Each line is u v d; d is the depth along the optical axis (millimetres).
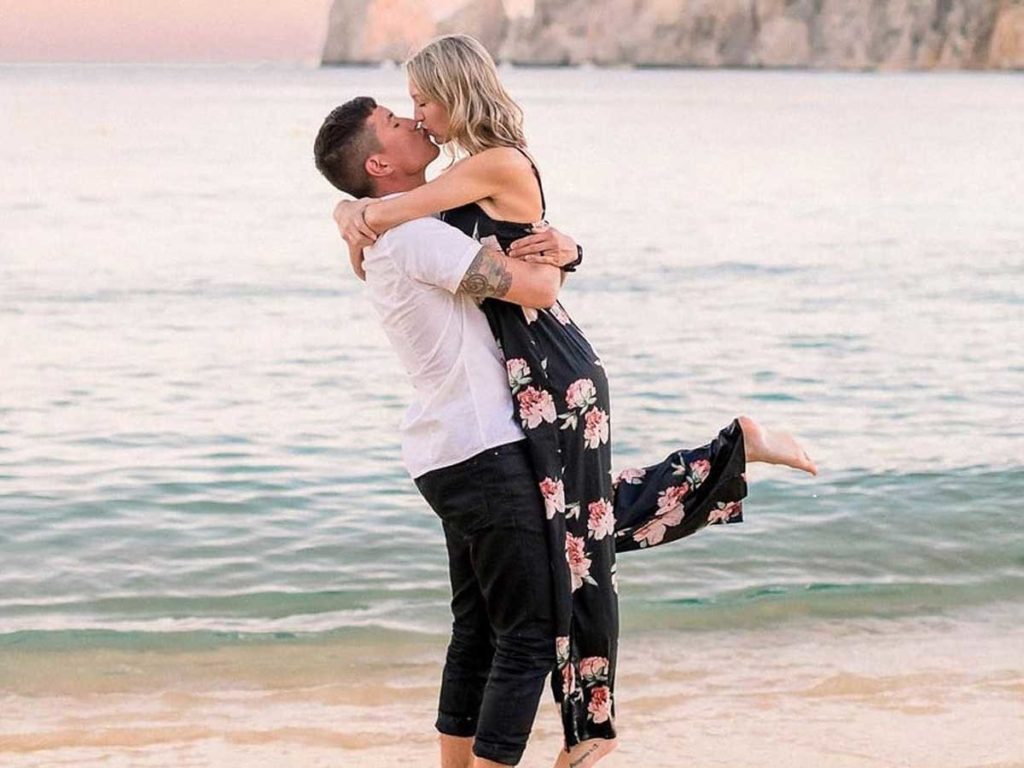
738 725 3809
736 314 11398
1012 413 7762
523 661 2877
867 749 3637
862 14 144625
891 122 48656
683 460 3123
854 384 8555
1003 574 5250
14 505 6051
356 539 5656
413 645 4574
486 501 2838
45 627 4684
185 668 4344
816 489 6273
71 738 3736
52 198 21625
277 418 7676
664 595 4996
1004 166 28953
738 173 27344
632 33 154125
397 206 2809
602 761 3557
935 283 13203
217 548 5535
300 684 4215
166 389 8422
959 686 4113
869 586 5082
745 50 149250
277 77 146750
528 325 2840
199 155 32062
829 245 16406
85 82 127375
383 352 9625
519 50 158875
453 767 3174
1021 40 138875
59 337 10180
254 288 12797
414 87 2848
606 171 27812
